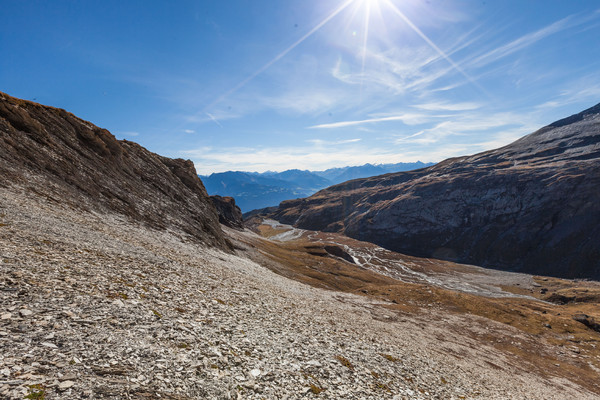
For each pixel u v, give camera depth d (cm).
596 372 5744
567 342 7231
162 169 8425
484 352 5253
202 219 7944
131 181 6375
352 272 15450
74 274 1529
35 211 2744
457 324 7156
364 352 2055
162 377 915
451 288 19788
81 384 742
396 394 1505
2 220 2077
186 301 1759
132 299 1464
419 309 8038
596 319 9062
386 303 7994
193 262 3519
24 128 4550
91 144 5891
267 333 1708
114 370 859
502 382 3275
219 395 945
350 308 5656
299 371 1341
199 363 1081
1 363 718
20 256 1518
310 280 10256
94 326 1078
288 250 18012
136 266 2189
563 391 4209
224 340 1378
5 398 600
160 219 5766
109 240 2855
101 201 4647
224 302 2062
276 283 5122
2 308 981
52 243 1988
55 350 858
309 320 2512
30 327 930
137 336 1115
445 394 1864
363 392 1370
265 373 1203
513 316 8700
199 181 10412
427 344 4100
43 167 4194
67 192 4066
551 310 11450
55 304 1141
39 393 655
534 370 5072
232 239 11250
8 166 3572
